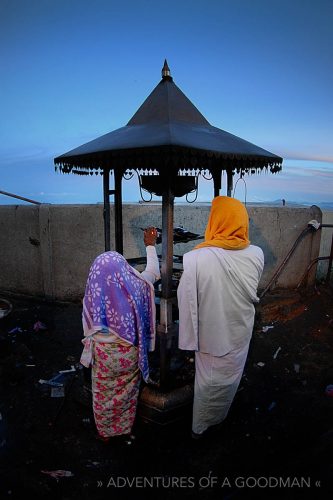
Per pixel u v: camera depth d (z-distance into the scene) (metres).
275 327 4.51
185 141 2.01
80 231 4.94
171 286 2.56
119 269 2.22
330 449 2.24
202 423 2.45
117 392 2.39
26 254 5.21
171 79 2.71
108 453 2.46
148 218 4.97
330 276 5.75
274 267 5.33
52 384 3.28
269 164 2.59
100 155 2.10
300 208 5.26
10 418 2.81
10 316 4.79
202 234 5.20
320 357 3.82
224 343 2.26
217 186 3.12
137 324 2.33
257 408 2.98
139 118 2.58
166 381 2.64
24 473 2.28
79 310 4.98
